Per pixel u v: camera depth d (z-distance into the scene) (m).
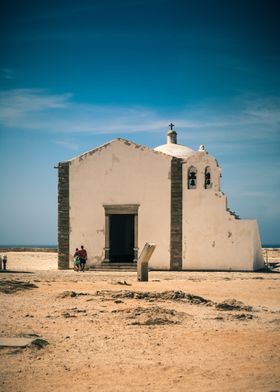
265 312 14.85
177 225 35.72
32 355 9.41
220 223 35.25
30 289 19.92
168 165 36.12
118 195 36.66
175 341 10.71
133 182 36.53
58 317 13.42
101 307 15.27
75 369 8.61
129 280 26.08
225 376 8.19
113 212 36.69
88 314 13.90
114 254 41.78
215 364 8.91
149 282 24.86
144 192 36.34
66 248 36.84
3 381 7.95
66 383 7.89
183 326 12.36
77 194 37.09
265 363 8.94
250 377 8.12
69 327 12.12
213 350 9.91
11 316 13.54
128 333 11.49
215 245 35.25
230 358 9.30
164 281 25.67
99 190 36.88
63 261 36.81
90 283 23.36
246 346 10.23
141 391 7.53
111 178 36.78
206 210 35.44
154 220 36.06
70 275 29.41
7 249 61.41
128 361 9.12
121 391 7.53
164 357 9.40
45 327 12.09
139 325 12.45
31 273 31.00
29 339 10.38
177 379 8.06
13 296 17.80
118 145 36.84
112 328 12.04
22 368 8.62
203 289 21.52
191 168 35.88
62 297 17.36
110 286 21.98
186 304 16.23
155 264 35.84
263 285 23.59
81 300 16.72
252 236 34.78
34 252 59.81
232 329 12.01
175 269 35.53
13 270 34.25
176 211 35.81
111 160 36.88
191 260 35.47
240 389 7.53
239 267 34.81
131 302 16.38
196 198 35.59
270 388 7.53
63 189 37.22
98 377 8.19
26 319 13.09
